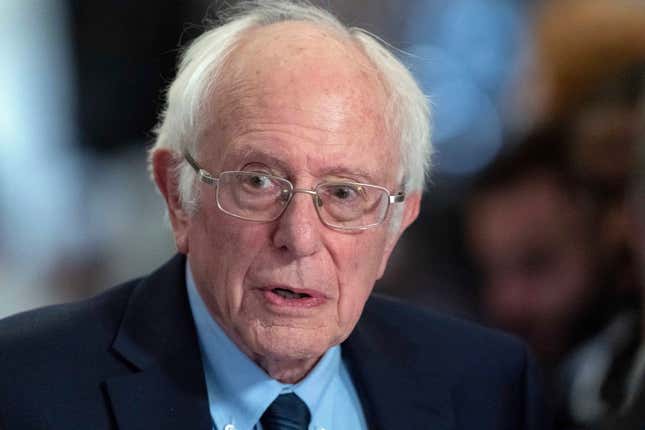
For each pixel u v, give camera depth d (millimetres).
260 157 5281
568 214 8617
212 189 5457
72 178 13633
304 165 5266
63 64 13594
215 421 5738
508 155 8938
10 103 13703
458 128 12617
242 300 5422
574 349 8648
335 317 5512
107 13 13180
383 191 5531
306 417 5879
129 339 5766
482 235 9023
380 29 12797
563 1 9578
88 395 5527
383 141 5504
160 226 12523
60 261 12820
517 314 8930
